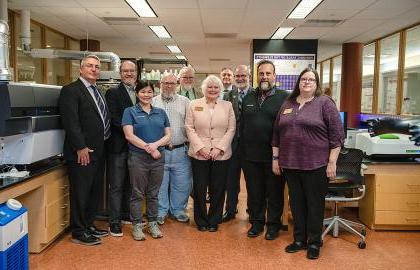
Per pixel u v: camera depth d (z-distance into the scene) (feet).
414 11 18.71
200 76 56.34
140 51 33.73
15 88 8.16
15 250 7.54
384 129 12.28
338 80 35.81
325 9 18.45
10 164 8.78
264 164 10.49
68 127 9.43
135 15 20.03
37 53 19.24
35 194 9.36
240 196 15.90
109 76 13.61
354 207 14.20
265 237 10.66
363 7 18.04
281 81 26.45
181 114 11.83
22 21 18.92
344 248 10.11
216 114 10.78
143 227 11.39
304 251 9.80
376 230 11.62
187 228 11.53
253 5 17.76
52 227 9.81
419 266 9.04
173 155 11.86
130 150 10.44
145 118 10.35
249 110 10.47
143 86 10.32
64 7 18.51
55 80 25.05
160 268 8.75
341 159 10.23
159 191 11.67
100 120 10.00
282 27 22.62
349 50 27.84
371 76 28.66
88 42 27.45
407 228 11.59
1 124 8.02
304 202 9.70
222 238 10.70
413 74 23.06
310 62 26.35
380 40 26.66
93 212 10.62
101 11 19.27
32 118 8.73
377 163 11.56
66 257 9.31
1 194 7.62
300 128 9.18
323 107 9.20
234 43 28.76
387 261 9.30
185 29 23.58
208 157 10.74
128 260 9.18
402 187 11.36
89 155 9.78
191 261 9.15
